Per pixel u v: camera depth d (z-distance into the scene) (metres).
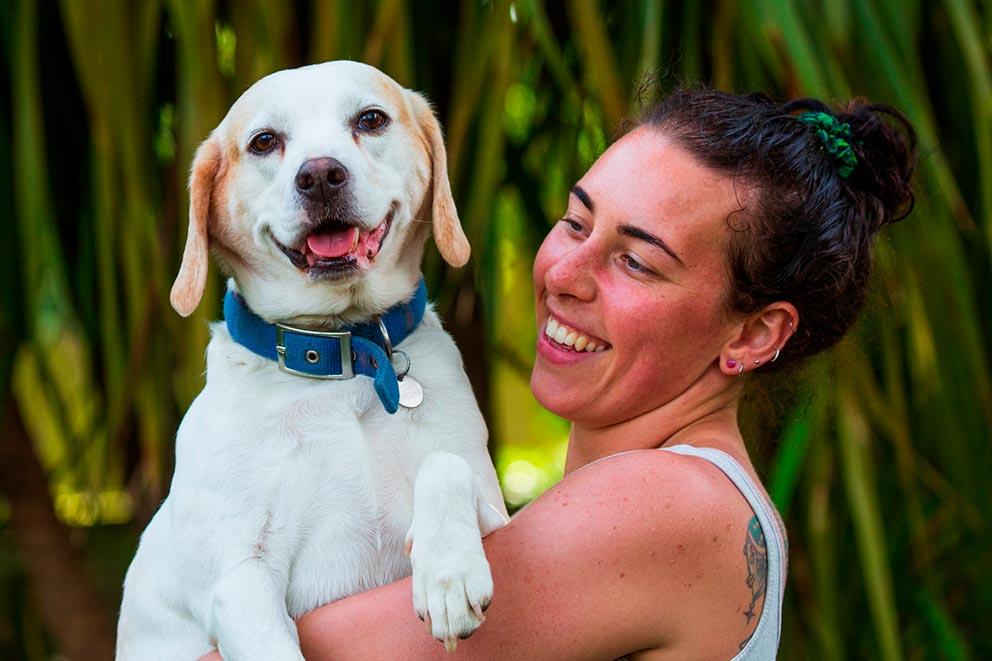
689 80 1.80
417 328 1.62
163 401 2.32
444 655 1.21
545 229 2.71
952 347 2.26
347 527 1.46
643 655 1.26
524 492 3.68
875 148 1.44
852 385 2.11
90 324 2.56
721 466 1.32
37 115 2.14
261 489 1.44
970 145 2.44
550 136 2.66
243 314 1.56
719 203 1.34
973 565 2.63
